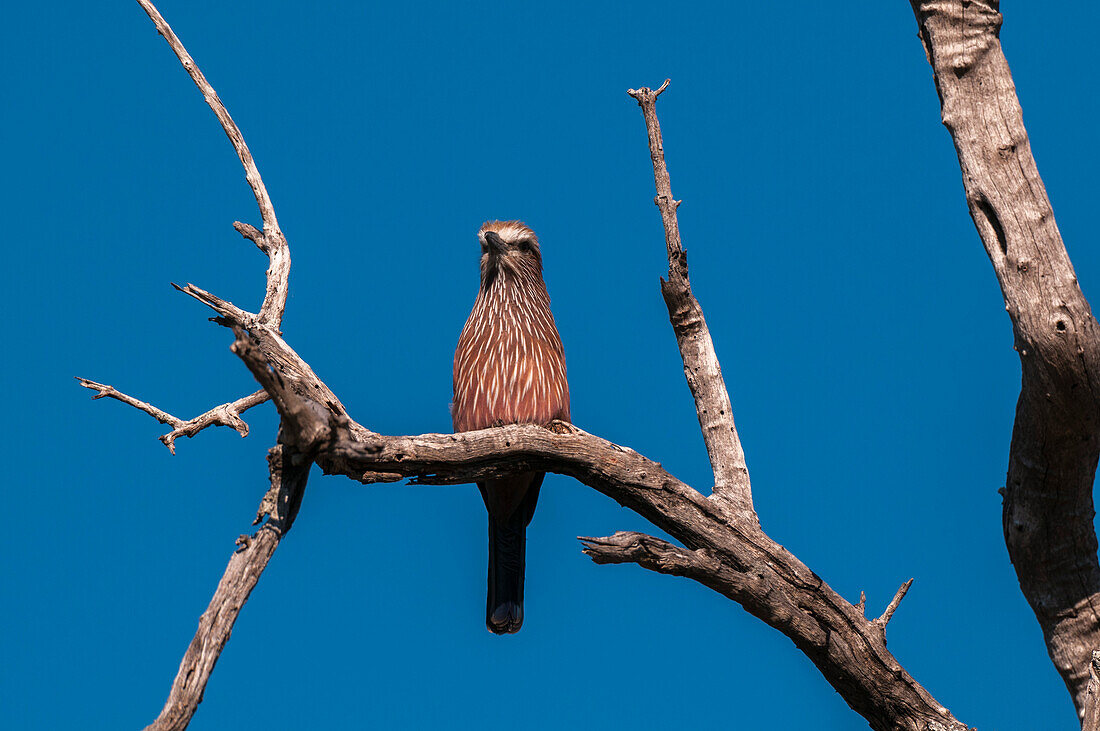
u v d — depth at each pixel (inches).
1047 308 374.6
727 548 439.8
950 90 397.4
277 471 366.0
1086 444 399.9
